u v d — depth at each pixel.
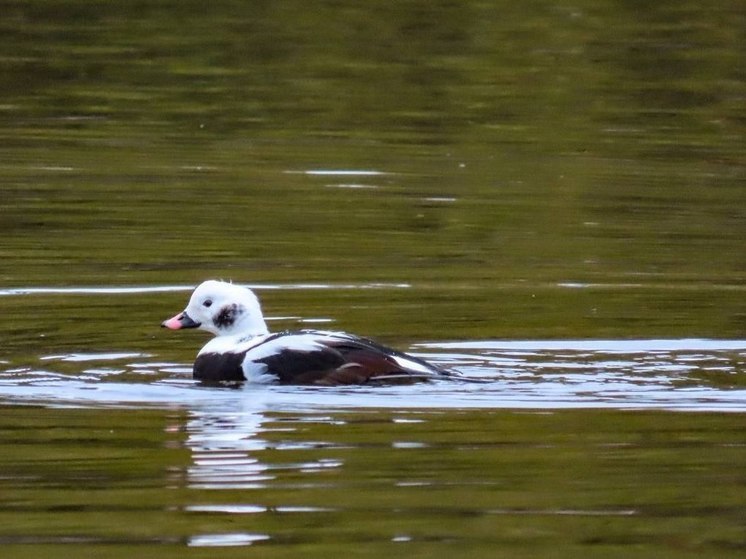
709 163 24.56
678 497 9.88
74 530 9.27
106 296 16.17
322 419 11.63
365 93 28.92
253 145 25.38
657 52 31.47
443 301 16.05
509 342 14.41
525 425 11.45
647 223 20.34
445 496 9.86
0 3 33.31
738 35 32.47
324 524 9.38
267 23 33.09
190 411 11.91
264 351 12.95
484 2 34.75
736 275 17.38
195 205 21.08
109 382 12.91
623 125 27.14
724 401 12.19
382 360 12.86
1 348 14.05
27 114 27.20
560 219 20.50
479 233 19.67
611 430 11.33
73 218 20.14
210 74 29.84
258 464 10.53
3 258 17.92
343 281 16.98
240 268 17.50
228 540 9.12
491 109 28.09
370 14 33.84
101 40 31.53
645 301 16.09
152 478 10.22
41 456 10.70
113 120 26.97
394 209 21.03
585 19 33.59
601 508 9.62
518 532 9.28
